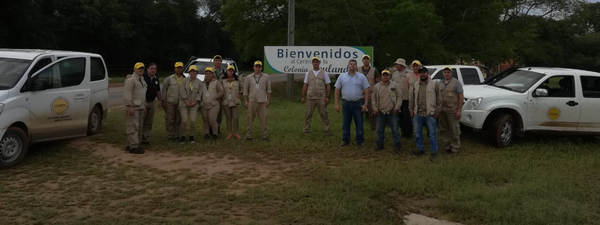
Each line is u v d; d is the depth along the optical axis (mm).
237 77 9492
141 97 8312
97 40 49312
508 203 5652
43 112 7805
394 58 26438
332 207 5371
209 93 9258
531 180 6711
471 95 9273
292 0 17172
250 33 24688
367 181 6395
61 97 8188
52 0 40844
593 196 6082
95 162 7516
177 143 9008
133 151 8227
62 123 8258
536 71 9680
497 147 9062
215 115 9320
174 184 6316
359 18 23984
